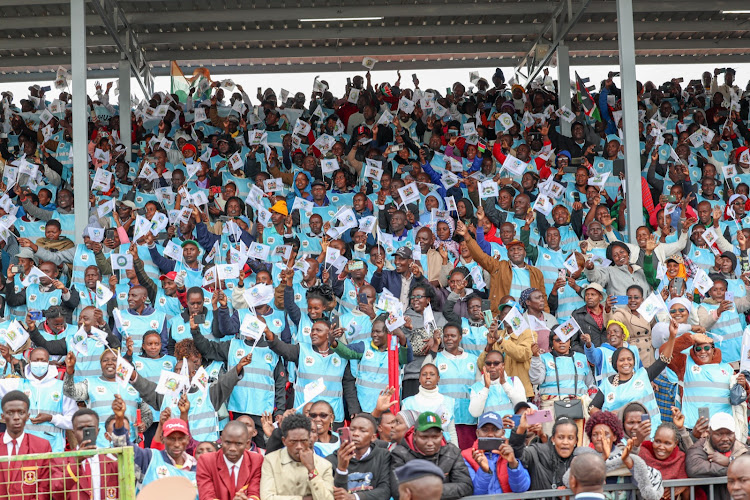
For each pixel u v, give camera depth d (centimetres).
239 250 1090
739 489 588
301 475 682
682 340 927
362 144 1589
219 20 1738
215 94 1845
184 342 965
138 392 912
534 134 1658
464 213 1345
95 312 988
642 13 1842
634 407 764
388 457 714
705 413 752
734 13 1858
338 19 1716
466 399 953
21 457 578
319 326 970
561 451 719
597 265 1160
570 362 961
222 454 695
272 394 962
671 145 1656
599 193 1347
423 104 1702
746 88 1956
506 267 1145
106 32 1772
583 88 1781
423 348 994
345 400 988
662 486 675
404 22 1841
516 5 1755
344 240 1309
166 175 1541
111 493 664
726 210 1403
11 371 977
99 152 1516
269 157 1563
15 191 1434
